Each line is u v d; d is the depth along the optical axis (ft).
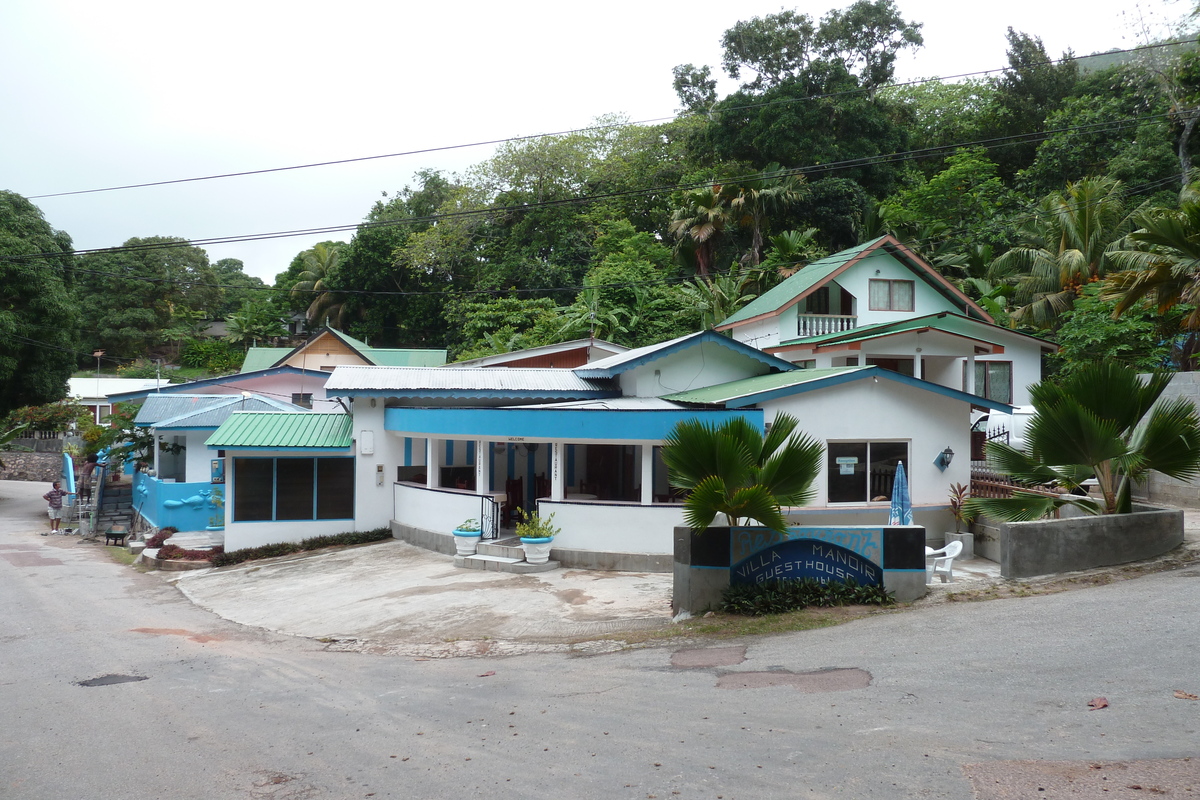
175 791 20.56
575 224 156.25
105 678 32.63
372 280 176.04
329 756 22.56
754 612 36.37
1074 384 42.22
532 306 139.64
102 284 216.54
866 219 127.65
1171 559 39.70
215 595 51.42
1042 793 17.15
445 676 31.17
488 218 158.92
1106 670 25.31
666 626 36.58
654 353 60.03
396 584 48.96
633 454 62.03
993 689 24.54
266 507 63.62
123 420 97.55
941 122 159.12
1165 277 49.08
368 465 64.69
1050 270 101.04
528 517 53.67
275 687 30.48
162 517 76.79
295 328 233.55
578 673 30.32
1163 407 40.29
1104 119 122.52
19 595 54.34
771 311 90.43
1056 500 42.16
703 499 36.06
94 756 23.44
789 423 38.81
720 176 136.77
